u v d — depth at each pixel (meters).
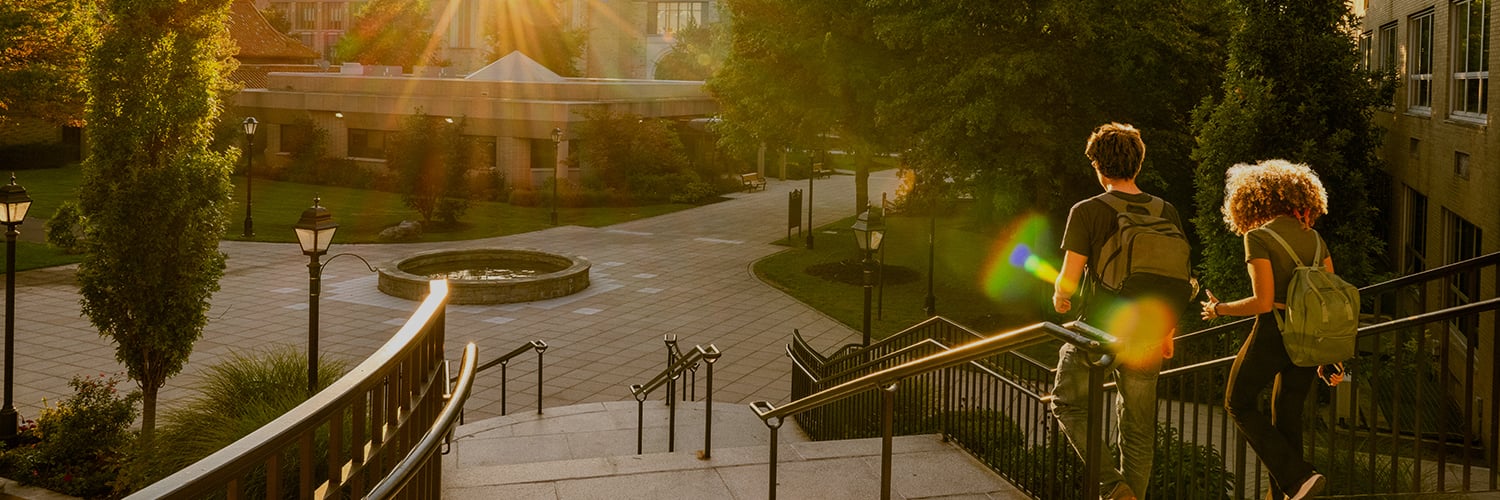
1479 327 12.63
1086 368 5.06
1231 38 15.59
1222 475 6.03
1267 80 15.23
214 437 10.25
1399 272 19.62
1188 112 21.09
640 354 21.09
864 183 34.47
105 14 13.26
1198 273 18.73
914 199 45.94
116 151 12.99
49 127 57.09
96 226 13.27
